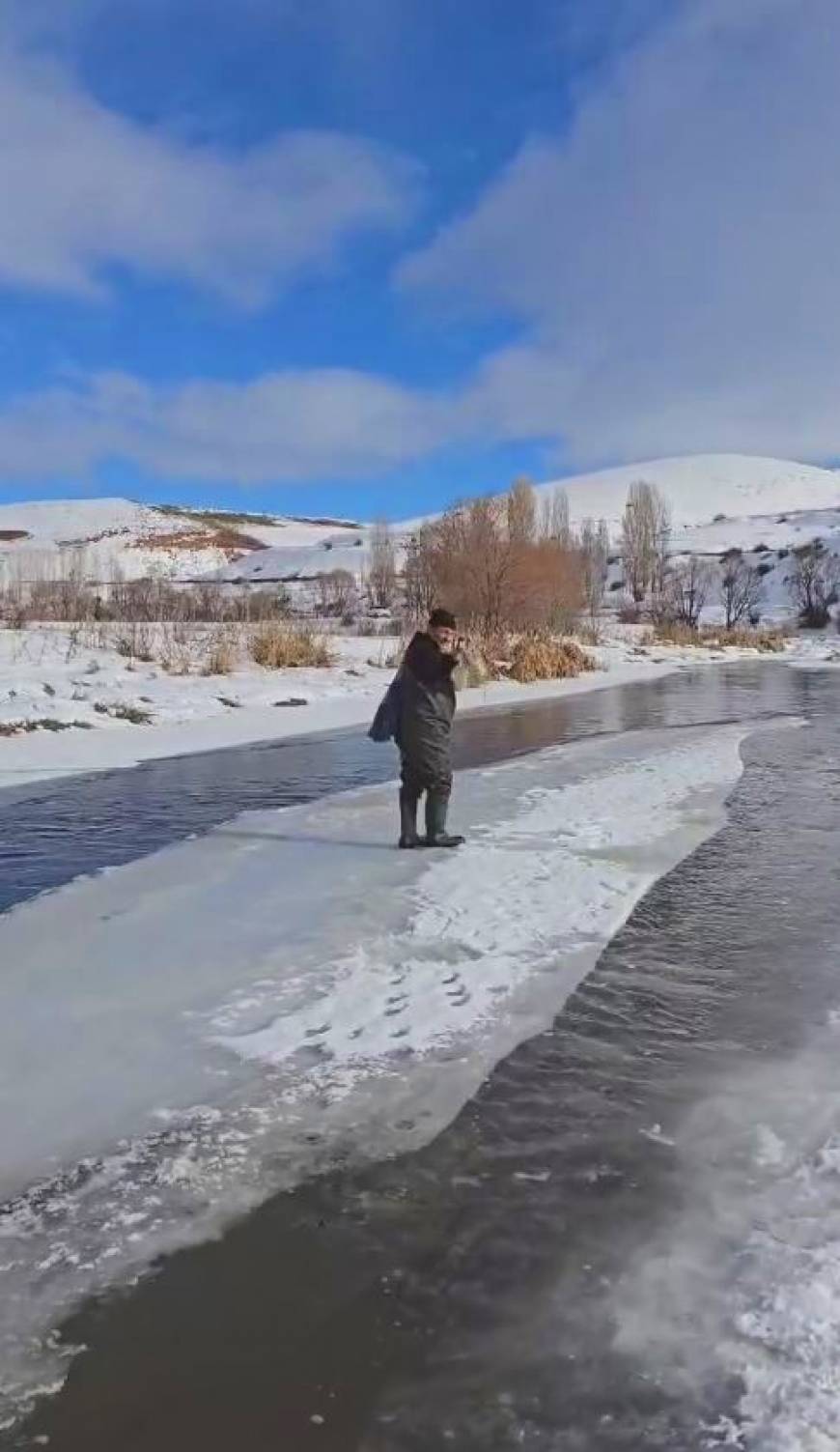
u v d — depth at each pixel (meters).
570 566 36.75
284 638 24.36
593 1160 3.29
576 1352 2.46
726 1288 2.65
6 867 7.12
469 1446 2.20
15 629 26.28
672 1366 2.40
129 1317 2.60
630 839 7.84
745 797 9.55
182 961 5.16
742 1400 2.29
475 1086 3.81
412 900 6.20
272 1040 4.21
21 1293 2.68
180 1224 2.97
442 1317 2.59
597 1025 4.36
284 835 8.12
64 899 6.26
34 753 12.61
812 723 16.30
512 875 6.77
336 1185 3.17
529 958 5.18
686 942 5.41
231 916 5.92
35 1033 4.30
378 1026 4.35
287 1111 3.62
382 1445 2.21
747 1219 2.95
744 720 16.84
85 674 19.12
